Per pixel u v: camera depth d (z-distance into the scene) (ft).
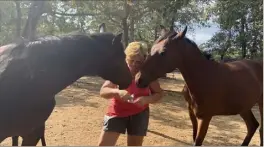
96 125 18.81
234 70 13.39
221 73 12.82
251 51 37.24
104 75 9.48
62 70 8.98
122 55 9.45
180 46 12.06
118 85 9.75
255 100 14.34
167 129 19.06
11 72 8.56
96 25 26.78
